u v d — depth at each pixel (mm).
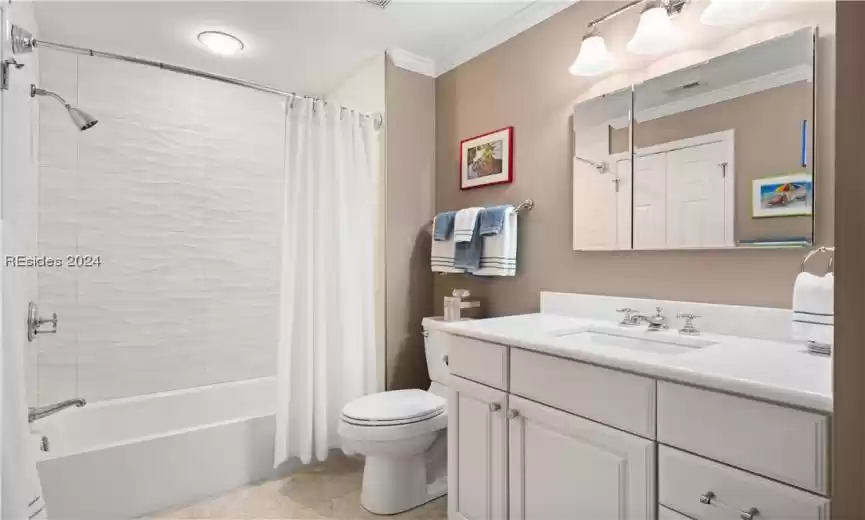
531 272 2105
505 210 2094
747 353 1158
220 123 2781
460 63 2506
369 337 2373
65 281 2324
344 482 2186
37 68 2088
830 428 813
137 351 2523
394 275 2527
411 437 1859
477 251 2160
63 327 2316
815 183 1281
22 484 1156
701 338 1388
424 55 2549
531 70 2109
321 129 2232
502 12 2102
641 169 1680
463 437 1636
